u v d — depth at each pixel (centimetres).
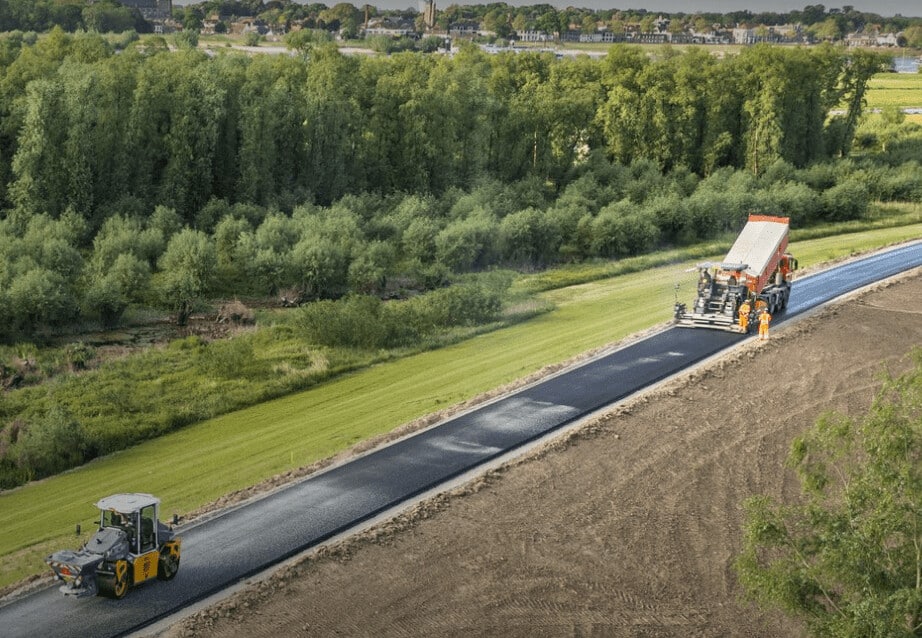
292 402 4206
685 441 3444
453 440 3400
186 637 2216
